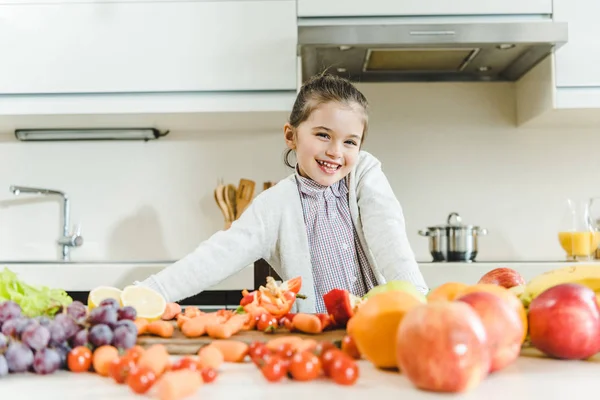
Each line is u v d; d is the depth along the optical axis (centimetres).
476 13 206
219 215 240
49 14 212
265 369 53
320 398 48
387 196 136
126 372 52
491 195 239
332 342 68
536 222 238
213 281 126
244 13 210
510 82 241
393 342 55
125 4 211
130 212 241
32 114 212
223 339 70
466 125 241
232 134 243
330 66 206
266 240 137
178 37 210
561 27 196
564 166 239
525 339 68
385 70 237
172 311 82
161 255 240
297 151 133
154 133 239
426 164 240
